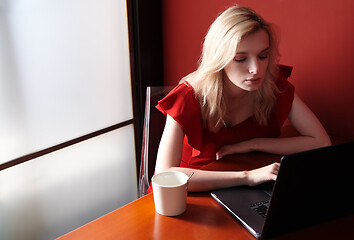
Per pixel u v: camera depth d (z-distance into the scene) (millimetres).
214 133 1340
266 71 1297
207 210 900
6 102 1479
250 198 939
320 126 1400
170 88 1437
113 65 2096
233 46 1110
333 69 1556
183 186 854
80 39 1825
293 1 1623
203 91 1257
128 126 2311
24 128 1579
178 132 1214
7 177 1543
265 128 1400
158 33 2307
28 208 1677
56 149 1748
